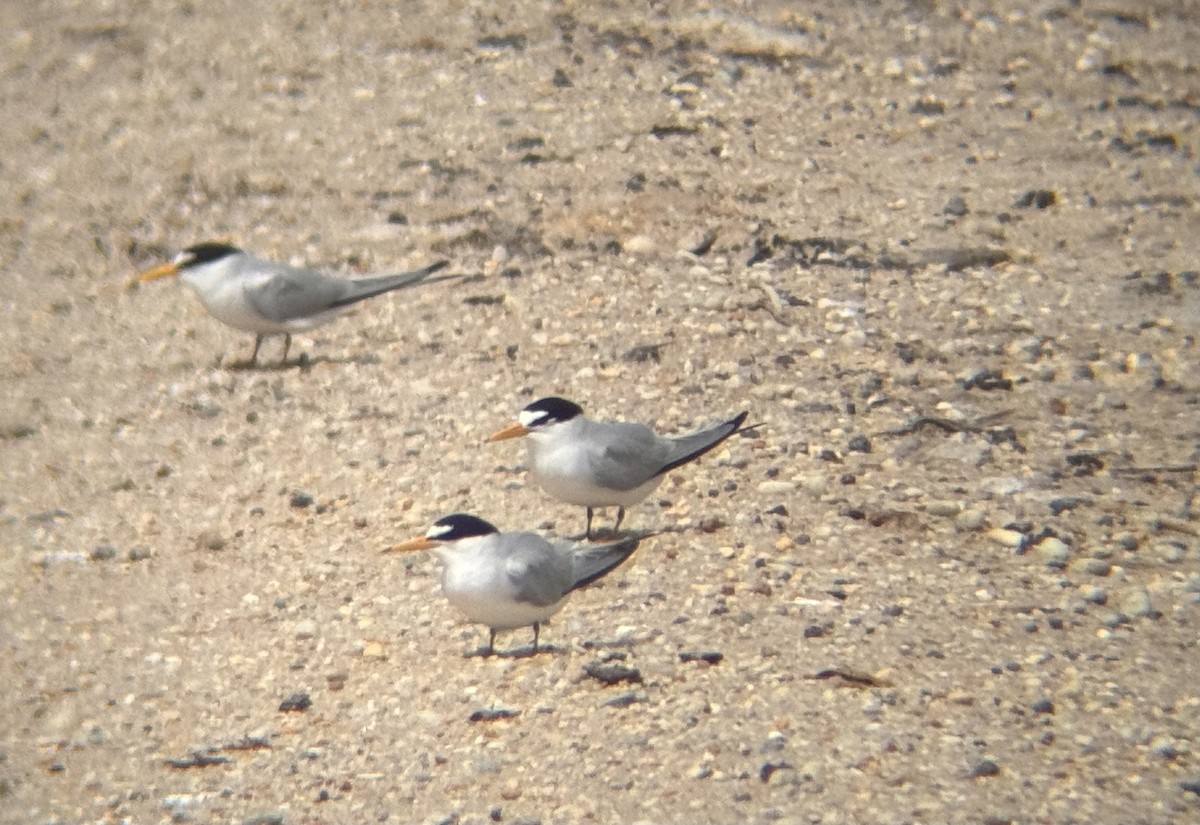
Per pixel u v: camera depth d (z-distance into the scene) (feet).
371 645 34.47
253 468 41.52
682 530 38.24
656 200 55.06
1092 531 38.17
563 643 34.24
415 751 31.01
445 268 51.52
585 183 56.18
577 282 50.47
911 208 54.95
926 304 49.39
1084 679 32.40
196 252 45.47
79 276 52.31
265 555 37.88
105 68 66.90
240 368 46.55
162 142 60.59
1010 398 44.45
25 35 70.13
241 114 62.34
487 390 44.75
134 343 48.24
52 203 56.80
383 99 62.69
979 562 36.94
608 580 36.35
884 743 30.35
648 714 31.63
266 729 31.89
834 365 45.91
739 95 62.69
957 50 66.85
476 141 59.26
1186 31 68.80
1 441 42.93
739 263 51.52
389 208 55.11
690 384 44.70
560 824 28.60
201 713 32.48
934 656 33.22
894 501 39.40
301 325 45.52
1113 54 66.69
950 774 29.40
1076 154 59.00
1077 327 48.21
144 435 43.16
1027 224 54.13
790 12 69.41
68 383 45.91
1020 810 28.30
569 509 39.40
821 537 37.93
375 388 45.16
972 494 39.75
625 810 28.89
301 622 35.35
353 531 38.78
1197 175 57.47
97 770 30.78
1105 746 30.17
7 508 39.86
